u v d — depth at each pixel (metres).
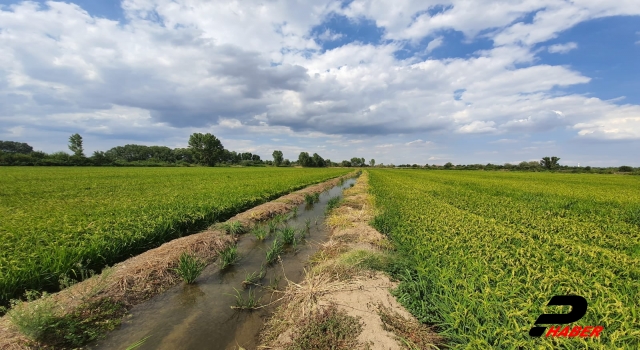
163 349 4.98
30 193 18.80
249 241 11.31
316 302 5.98
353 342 4.74
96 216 11.26
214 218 13.45
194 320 5.88
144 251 9.41
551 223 11.89
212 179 33.50
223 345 5.13
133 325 5.65
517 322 4.65
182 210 12.67
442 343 4.70
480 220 11.80
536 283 5.94
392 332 4.96
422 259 7.84
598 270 6.39
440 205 15.95
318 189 29.25
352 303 5.83
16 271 6.14
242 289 7.29
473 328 4.75
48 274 6.51
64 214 11.62
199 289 7.25
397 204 16.62
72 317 5.33
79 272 7.11
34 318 4.66
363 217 14.11
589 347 4.02
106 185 24.94
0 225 9.87
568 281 5.83
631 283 5.74
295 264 9.11
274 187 24.50
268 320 5.91
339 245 10.08
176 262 8.07
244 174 46.94
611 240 9.40
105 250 8.01
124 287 6.54
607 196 21.53
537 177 52.06
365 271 7.24
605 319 4.39
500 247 8.48
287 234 11.02
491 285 6.01
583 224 11.68
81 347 4.89
